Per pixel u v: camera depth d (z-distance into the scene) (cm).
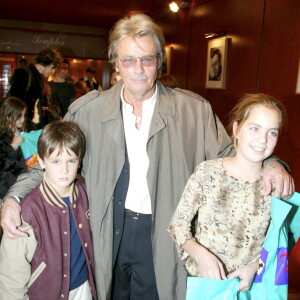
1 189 246
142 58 129
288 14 292
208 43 444
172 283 148
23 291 131
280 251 111
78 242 143
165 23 606
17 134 263
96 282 150
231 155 142
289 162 292
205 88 457
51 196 136
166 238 145
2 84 867
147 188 144
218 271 111
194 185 130
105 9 642
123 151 142
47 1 583
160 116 142
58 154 134
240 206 123
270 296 112
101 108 148
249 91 352
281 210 107
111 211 145
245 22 359
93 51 891
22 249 128
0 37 826
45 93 396
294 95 285
